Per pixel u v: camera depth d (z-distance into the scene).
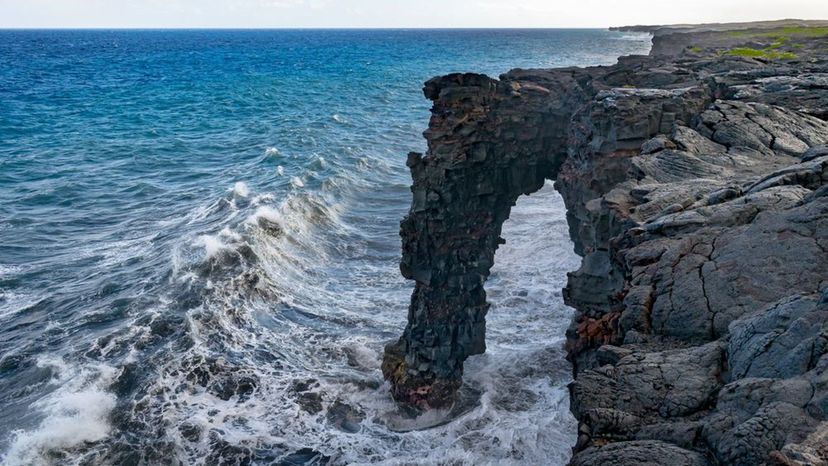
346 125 102.06
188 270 42.88
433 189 31.19
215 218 53.12
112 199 60.41
